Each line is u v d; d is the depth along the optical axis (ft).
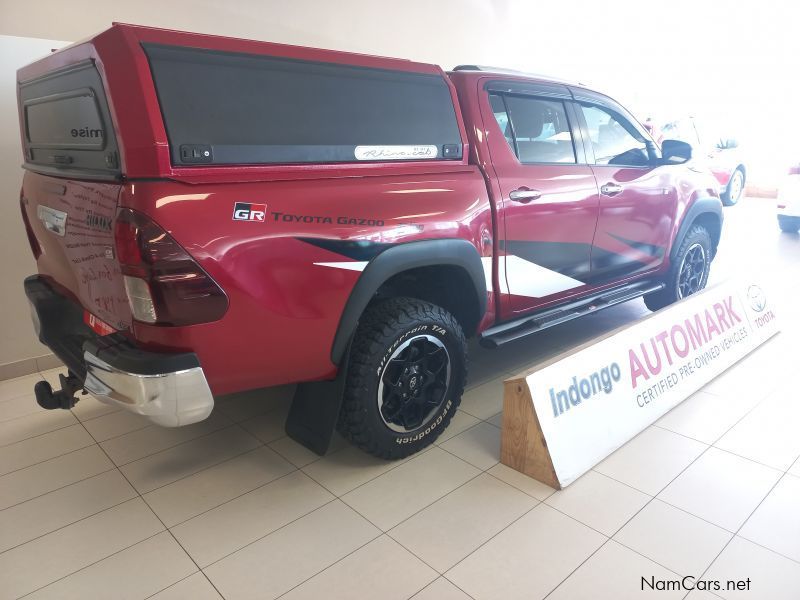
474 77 7.88
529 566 5.47
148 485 7.00
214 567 5.58
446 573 5.41
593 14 20.61
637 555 5.57
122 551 5.84
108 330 5.94
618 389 7.64
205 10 11.03
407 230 6.54
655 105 26.25
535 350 11.02
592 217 9.12
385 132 6.63
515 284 8.23
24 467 7.43
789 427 7.83
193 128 5.13
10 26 9.16
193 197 5.02
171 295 4.95
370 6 13.64
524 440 6.86
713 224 12.66
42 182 6.82
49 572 5.57
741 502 6.32
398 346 6.73
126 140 4.86
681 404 8.54
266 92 5.64
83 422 8.61
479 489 6.71
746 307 10.55
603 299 9.96
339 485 6.88
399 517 6.25
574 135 9.11
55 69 6.07
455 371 7.54
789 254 17.71
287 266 5.61
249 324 5.49
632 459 7.19
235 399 9.31
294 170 5.83
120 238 4.91
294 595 5.20
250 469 7.29
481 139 7.71
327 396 6.64
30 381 10.14
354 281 6.13
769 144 32.76
